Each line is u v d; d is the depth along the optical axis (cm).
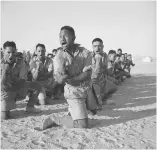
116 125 379
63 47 342
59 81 340
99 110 496
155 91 811
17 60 427
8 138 317
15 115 461
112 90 554
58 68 336
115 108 522
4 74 405
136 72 1927
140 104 571
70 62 338
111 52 775
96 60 502
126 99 647
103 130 352
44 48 511
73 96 351
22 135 330
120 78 1041
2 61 416
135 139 312
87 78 360
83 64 350
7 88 416
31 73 511
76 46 355
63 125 363
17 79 427
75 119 351
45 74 507
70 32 335
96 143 297
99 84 505
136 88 898
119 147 284
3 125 384
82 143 296
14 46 416
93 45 513
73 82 349
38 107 543
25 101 617
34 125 385
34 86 471
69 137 319
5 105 421
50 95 660
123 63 1159
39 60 509
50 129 358
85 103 394
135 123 390
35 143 297
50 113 479
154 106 545
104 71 530
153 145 290
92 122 396
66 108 531
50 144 294
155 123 390
